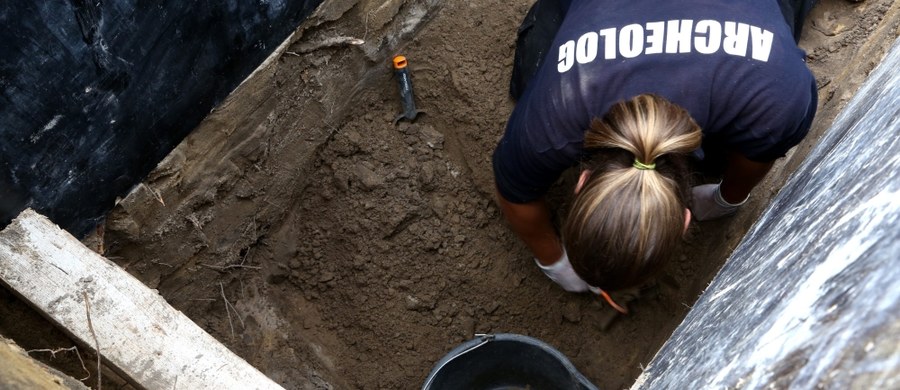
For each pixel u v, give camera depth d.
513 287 2.07
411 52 2.16
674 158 1.19
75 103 1.49
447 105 2.15
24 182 1.49
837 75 1.99
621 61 1.25
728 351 0.81
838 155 1.17
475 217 2.11
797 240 0.93
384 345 2.05
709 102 1.24
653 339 2.01
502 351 1.87
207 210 1.91
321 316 2.09
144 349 1.35
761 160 1.38
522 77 1.93
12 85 1.36
